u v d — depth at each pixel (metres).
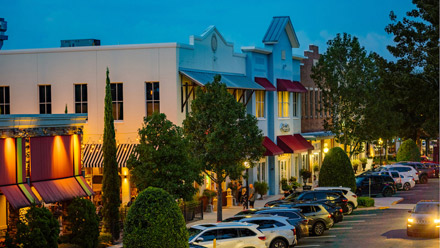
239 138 35.12
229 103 35.66
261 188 49.09
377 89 60.38
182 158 32.38
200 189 42.50
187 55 41.03
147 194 23.12
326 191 40.12
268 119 52.91
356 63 57.94
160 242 22.53
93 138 41.34
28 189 29.05
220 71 45.56
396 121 74.50
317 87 65.19
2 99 43.50
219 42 45.47
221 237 26.27
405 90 72.50
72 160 32.41
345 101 57.88
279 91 54.19
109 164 32.44
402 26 71.50
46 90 42.56
